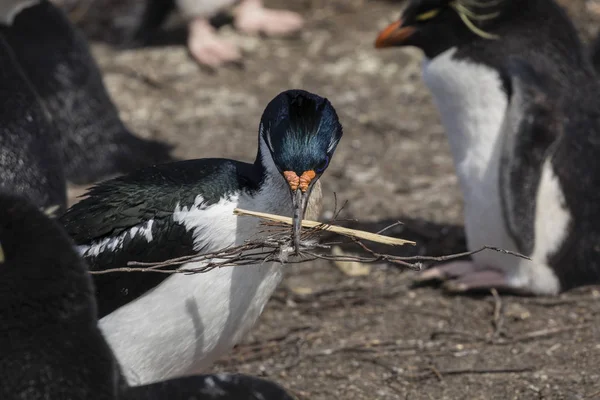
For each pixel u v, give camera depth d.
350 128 16.06
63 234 6.24
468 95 10.63
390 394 9.30
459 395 9.23
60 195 9.68
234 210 7.42
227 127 16.33
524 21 10.75
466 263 11.48
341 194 13.79
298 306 11.02
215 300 7.63
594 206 10.82
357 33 19.83
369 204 13.47
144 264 7.02
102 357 6.16
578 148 10.70
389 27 11.04
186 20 20.83
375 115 16.48
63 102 13.77
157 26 20.02
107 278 7.55
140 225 7.56
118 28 20.77
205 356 7.98
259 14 20.05
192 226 7.54
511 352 9.94
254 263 7.25
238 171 7.71
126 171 14.20
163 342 7.68
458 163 11.01
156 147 14.72
